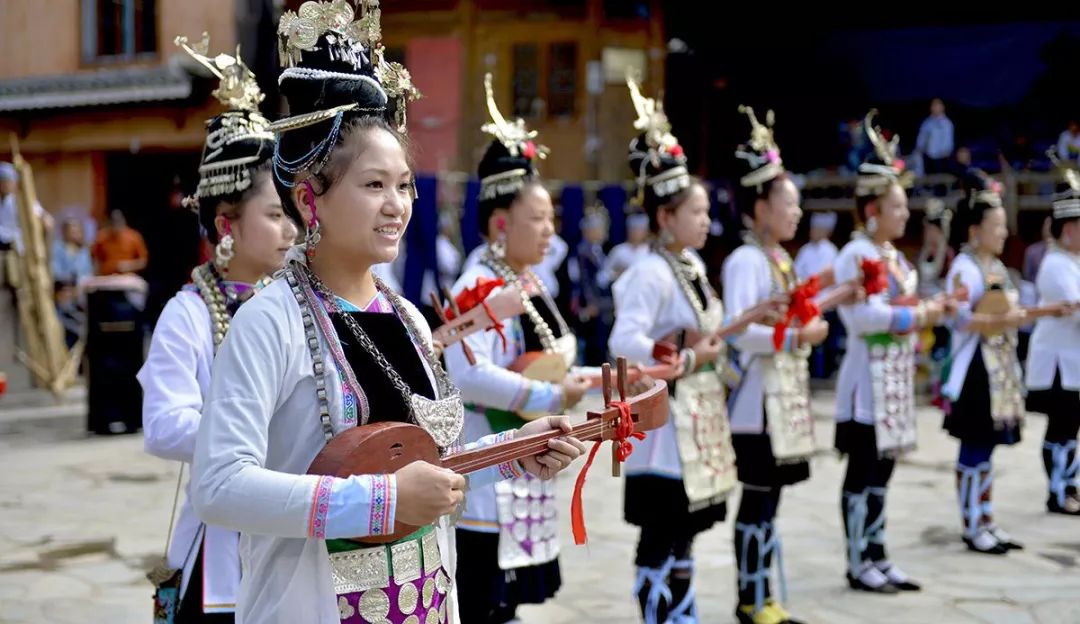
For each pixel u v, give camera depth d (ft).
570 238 39.93
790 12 47.75
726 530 18.57
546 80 45.27
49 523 18.43
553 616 13.76
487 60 45.19
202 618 7.75
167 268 43.88
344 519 5.15
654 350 11.25
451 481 5.36
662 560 11.73
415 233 34.83
